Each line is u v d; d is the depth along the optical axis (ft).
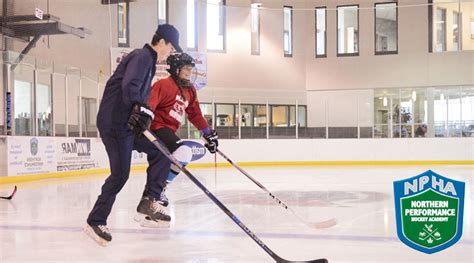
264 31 55.31
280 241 10.06
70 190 23.47
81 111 37.35
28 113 34.12
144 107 8.64
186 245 9.71
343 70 55.47
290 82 56.24
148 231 11.29
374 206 16.02
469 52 52.85
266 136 49.75
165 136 11.23
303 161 47.06
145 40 49.80
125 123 9.16
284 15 56.18
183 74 11.68
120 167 9.25
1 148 28.07
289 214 14.11
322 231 11.26
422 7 54.08
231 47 53.83
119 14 48.37
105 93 9.20
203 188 8.02
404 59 54.29
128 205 16.47
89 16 45.14
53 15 42.42
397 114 53.01
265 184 25.08
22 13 39.88
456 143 46.75
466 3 53.98
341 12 56.03
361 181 26.91
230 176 31.48
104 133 9.16
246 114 50.88
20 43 39.86
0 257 9.02
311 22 56.44
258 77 54.85
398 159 47.01
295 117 52.01
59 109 36.88
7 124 32.30
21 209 16.24
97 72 43.45
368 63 55.01
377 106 54.13
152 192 11.41
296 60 56.44
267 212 14.55
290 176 31.42
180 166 8.19
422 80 53.72
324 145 47.26
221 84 53.26
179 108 11.66
